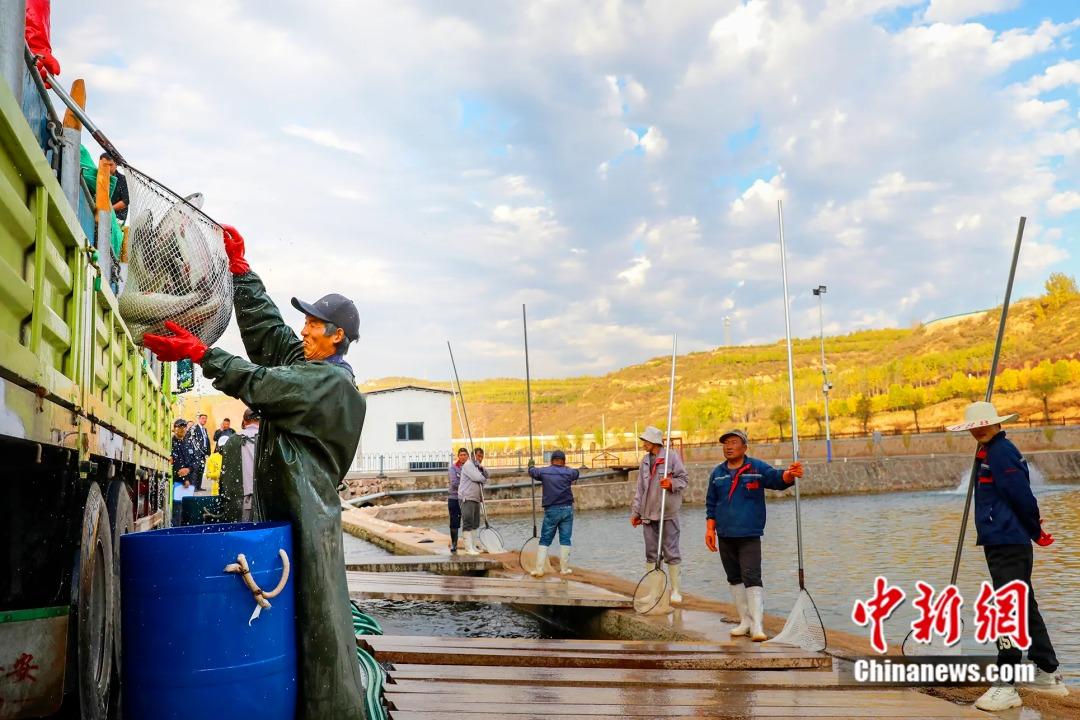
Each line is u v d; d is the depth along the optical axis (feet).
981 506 18.11
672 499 31.27
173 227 10.15
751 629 24.49
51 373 9.52
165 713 9.10
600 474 154.20
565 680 19.27
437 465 158.51
